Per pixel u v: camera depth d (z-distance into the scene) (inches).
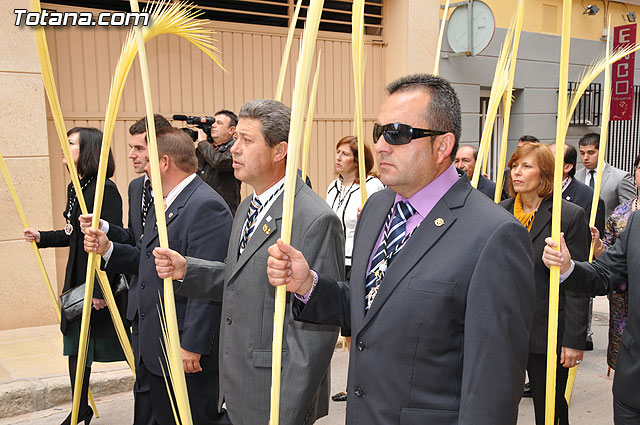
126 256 101.6
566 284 78.4
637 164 119.0
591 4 334.0
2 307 181.8
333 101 247.6
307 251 73.6
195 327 88.4
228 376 79.4
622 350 84.4
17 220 180.9
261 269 76.8
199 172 165.0
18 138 178.2
